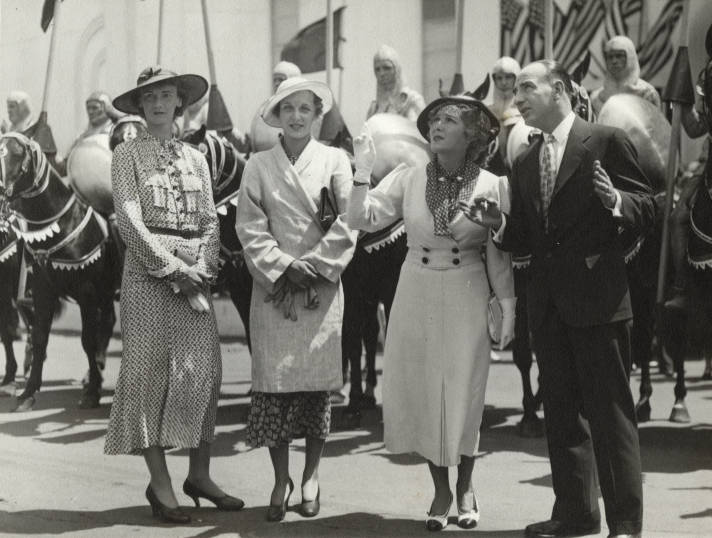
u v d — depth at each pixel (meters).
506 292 4.68
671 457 6.18
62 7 10.02
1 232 7.88
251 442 4.83
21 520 4.81
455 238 4.64
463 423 4.58
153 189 4.80
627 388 4.35
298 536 4.54
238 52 10.18
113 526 4.70
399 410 4.72
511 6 10.38
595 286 4.31
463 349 4.60
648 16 10.74
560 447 4.51
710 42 6.14
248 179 4.95
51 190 7.62
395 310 4.74
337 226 4.86
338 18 9.63
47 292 7.80
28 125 9.45
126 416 4.70
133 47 10.19
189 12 10.20
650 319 7.15
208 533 4.58
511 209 4.54
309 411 4.92
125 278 4.79
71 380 9.38
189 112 8.95
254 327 4.88
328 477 5.71
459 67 7.52
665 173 6.73
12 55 9.89
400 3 9.33
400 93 8.42
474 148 4.73
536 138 4.62
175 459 6.19
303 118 4.90
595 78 11.06
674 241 6.62
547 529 4.50
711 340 6.94
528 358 6.80
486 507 5.10
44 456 6.27
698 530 4.64
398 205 4.84
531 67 4.45
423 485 5.54
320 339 4.83
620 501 4.30
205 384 4.80
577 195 4.35
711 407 7.89
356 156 4.64
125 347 4.75
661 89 10.67
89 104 8.66
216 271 4.94
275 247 4.84
